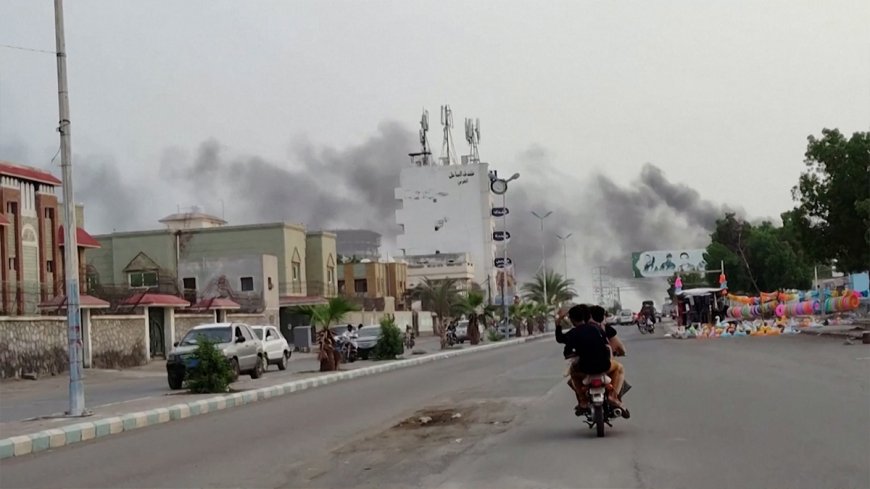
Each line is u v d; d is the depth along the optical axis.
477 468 11.17
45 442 16.27
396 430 15.82
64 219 20.72
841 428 12.91
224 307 55.03
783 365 25.98
